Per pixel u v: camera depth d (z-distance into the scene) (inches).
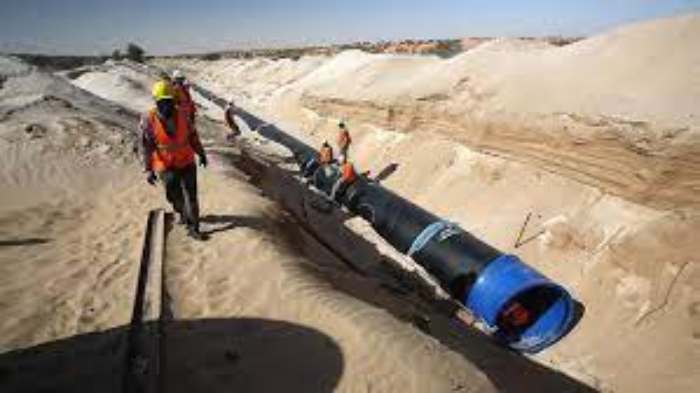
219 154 710.5
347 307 294.8
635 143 498.9
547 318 441.7
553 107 635.5
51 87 850.8
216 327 267.4
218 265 333.1
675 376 351.9
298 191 775.7
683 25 641.6
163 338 254.4
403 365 252.1
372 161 971.9
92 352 238.7
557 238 529.7
